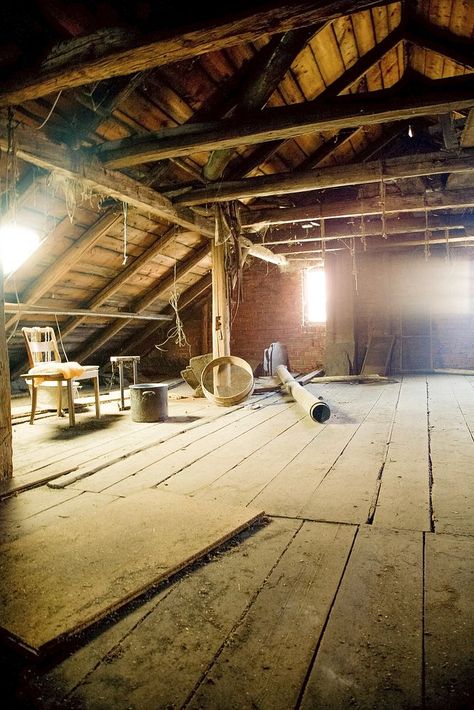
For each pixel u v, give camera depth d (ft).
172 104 13.37
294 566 5.88
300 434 13.38
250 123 11.91
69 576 5.51
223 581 5.57
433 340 28.60
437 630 4.55
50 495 8.73
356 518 7.34
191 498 8.07
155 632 4.66
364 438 12.67
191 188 17.30
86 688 3.96
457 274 28.19
